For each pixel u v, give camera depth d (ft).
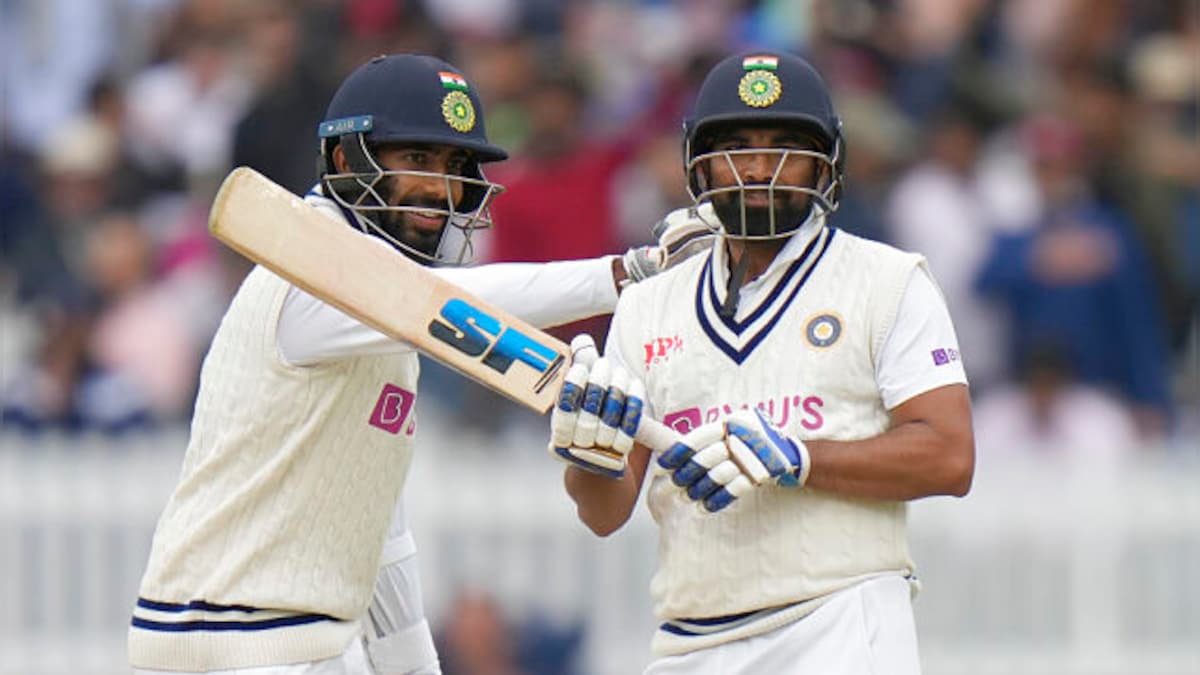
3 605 111.45
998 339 120.26
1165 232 126.31
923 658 110.52
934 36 131.13
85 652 111.34
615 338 58.49
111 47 143.02
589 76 129.29
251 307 58.59
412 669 64.95
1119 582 110.83
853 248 57.11
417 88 59.06
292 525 58.13
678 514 57.41
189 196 133.28
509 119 125.18
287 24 127.75
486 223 60.29
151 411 121.19
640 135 121.70
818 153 56.13
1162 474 111.34
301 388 57.93
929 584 110.93
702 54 124.16
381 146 59.11
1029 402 117.29
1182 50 134.31
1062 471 111.24
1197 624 110.73
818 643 56.03
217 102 134.82
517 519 109.40
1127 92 131.34
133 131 135.64
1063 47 132.05
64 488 111.96
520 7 132.77
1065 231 121.19
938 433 55.42
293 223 55.21
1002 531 110.73
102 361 122.11
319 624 58.44
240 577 58.03
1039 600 110.83
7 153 139.54
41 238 130.21
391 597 64.39
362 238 55.42
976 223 122.93
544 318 59.72
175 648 58.23
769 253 57.31
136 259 126.72
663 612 58.03
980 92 128.36
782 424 55.98
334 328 57.11
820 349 56.18
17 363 127.24
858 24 130.82
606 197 118.32
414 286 55.31
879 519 56.59
